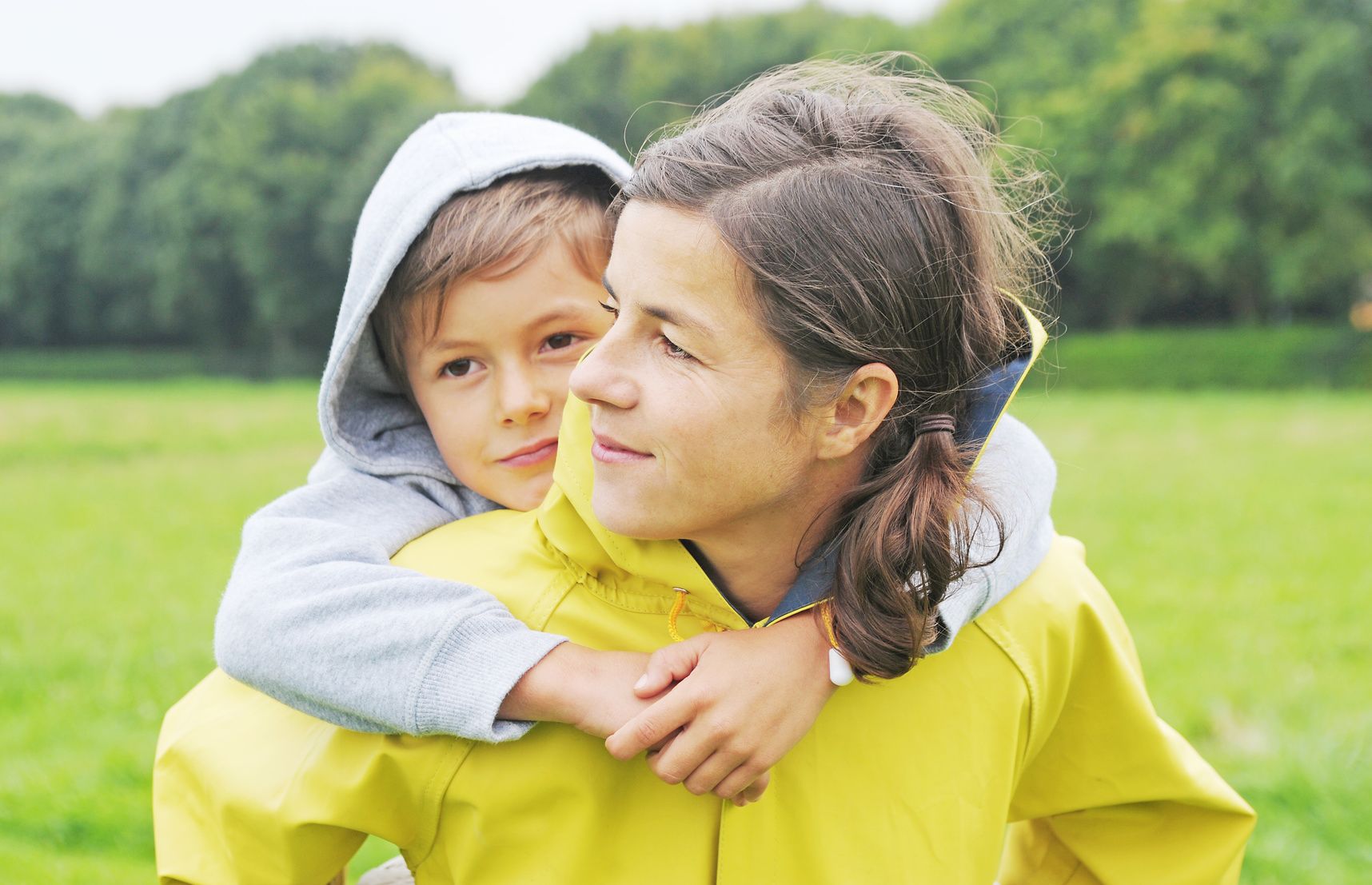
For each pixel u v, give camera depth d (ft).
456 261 3.95
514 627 3.39
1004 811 3.92
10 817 10.56
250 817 3.59
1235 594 18.76
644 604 3.62
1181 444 42.39
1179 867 4.33
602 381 3.04
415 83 139.23
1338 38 91.35
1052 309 4.18
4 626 17.88
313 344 141.18
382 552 3.85
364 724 3.43
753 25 122.31
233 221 131.44
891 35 118.73
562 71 124.57
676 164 3.11
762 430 3.02
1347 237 94.89
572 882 3.46
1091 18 111.75
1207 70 95.91
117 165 147.54
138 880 9.48
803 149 3.16
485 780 3.46
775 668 3.21
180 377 136.77
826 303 3.00
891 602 3.13
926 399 3.29
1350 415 55.88
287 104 132.57
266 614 3.52
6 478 37.58
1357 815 10.52
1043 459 4.07
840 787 3.63
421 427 4.56
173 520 28.84
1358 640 16.21
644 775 3.55
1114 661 4.13
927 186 3.28
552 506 3.62
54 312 153.48
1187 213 96.07
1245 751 12.12
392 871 4.67
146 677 15.16
